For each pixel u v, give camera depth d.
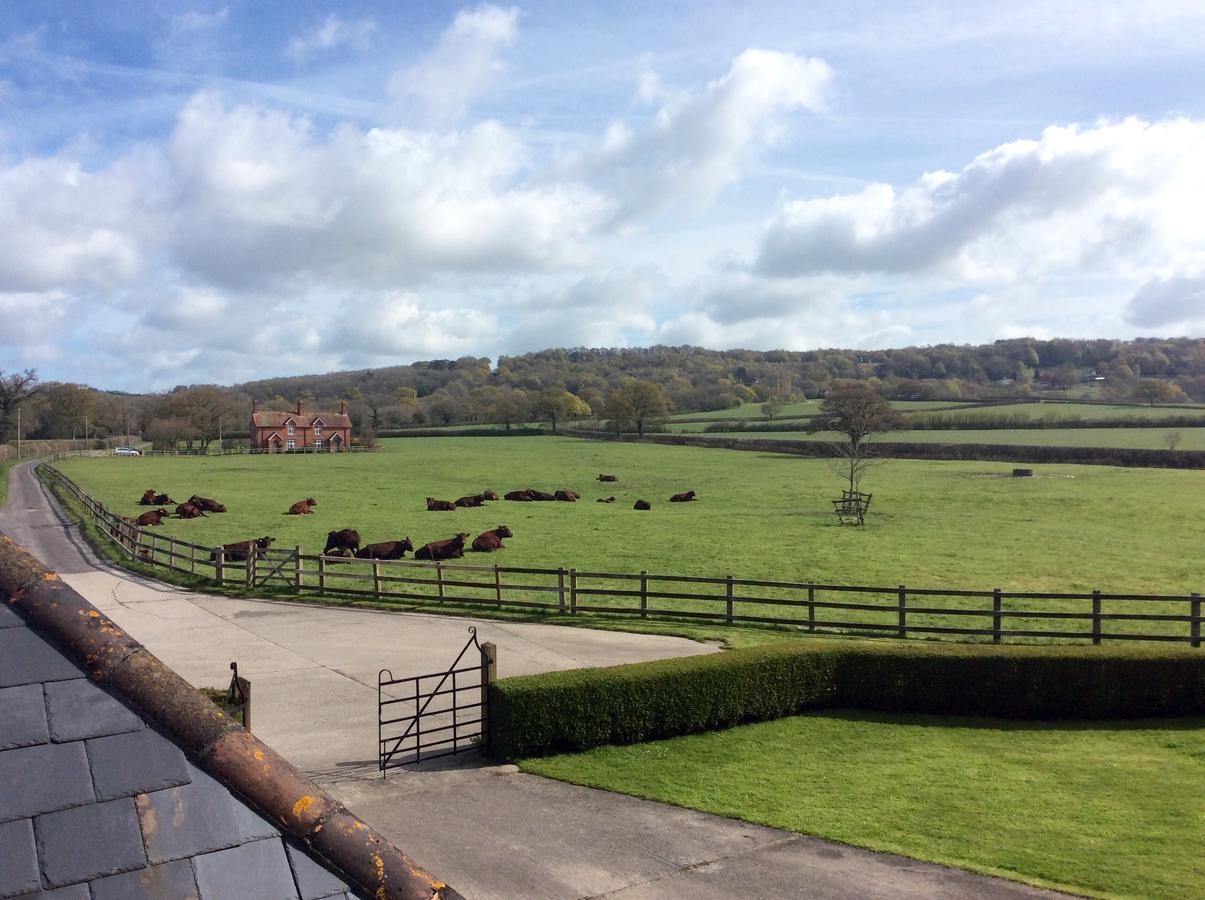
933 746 13.53
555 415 146.25
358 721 13.83
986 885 9.12
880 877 9.28
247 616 21.28
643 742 13.48
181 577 25.83
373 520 42.91
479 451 105.56
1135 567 29.58
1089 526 39.34
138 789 2.07
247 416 149.00
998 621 18.75
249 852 2.11
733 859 9.66
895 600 24.48
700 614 20.92
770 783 11.96
